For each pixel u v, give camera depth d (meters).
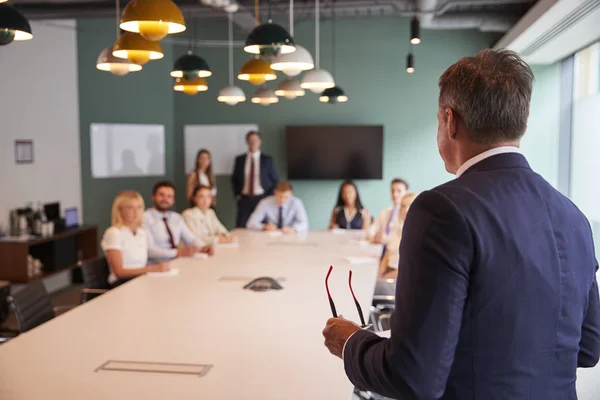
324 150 8.92
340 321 1.45
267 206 6.74
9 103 6.86
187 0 6.79
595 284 1.38
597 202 7.02
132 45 3.39
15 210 6.83
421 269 1.16
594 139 7.11
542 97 8.23
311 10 7.27
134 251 4.67
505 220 1.19
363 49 8.88
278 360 2.34
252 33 3.83
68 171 7.96
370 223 6.86
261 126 9.19
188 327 2.81
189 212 6.26
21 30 3.24
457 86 1.27
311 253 5.04
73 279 8.03
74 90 8.05
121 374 2.20
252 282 3.68
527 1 6.82
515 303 1.18
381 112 8.90
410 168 8.88
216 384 2.10
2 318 5.35
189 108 9.29
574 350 1.28
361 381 1.27
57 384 2.10
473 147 1.29
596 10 4.98
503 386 1.20
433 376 1.13
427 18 7.25
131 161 8.83
